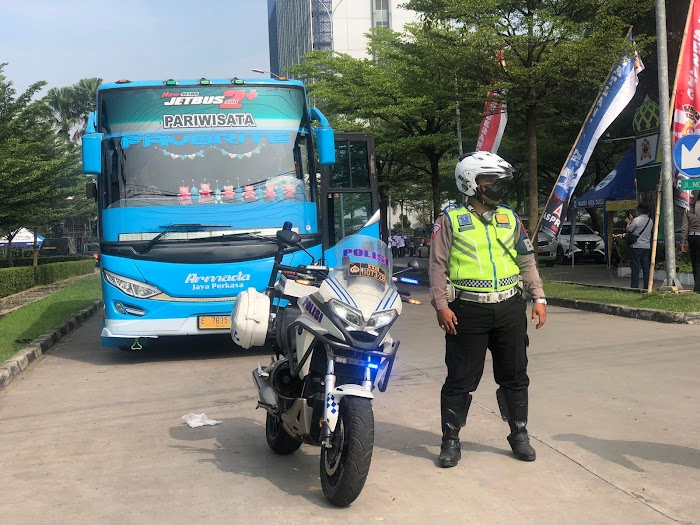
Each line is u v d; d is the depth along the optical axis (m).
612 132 27.84
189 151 9.91
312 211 10.26
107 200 9.76
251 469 5.36
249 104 10.16
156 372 9.33
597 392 7.10
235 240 9.73
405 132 26.41
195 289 9.65
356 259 4.70
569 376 7.86
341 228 15.16
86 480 5.19
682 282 17.62
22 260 41.34
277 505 4.60
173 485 5.03
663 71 13.23
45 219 30.23
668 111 13.45
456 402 5.23
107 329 9.68
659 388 7.17
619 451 5.37
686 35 13.55
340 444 4.47
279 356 5.85
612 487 4.68
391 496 4.66
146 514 4.51
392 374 8.45
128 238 9.64
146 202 9.68
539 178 35.78
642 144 19.88
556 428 5.98
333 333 4.53
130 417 7.00
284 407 5.18
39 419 7.02
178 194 9.74
